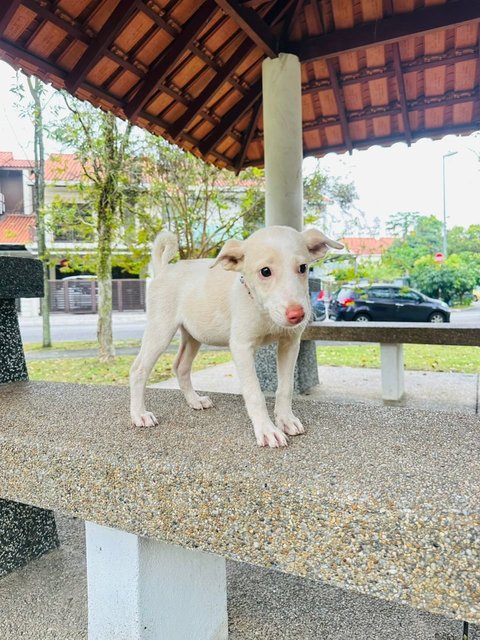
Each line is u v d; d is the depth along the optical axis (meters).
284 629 1.51
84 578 1.85
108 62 3.11
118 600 1.24
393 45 3.66
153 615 1.25
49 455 1.23
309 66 3.97
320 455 1.11
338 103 4.21
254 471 1.02
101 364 6.98
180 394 1.87
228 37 3.38
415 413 1.48
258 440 1.19
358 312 12.14
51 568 1.93
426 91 4.09
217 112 4.14
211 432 1.33
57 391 1.92
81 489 1.19
